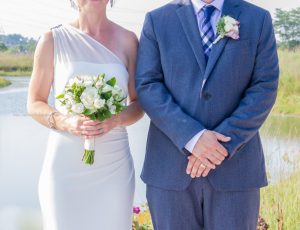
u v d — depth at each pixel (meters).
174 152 2.45
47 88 2.70
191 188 2.43
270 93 2.40
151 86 2.45
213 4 2.46
